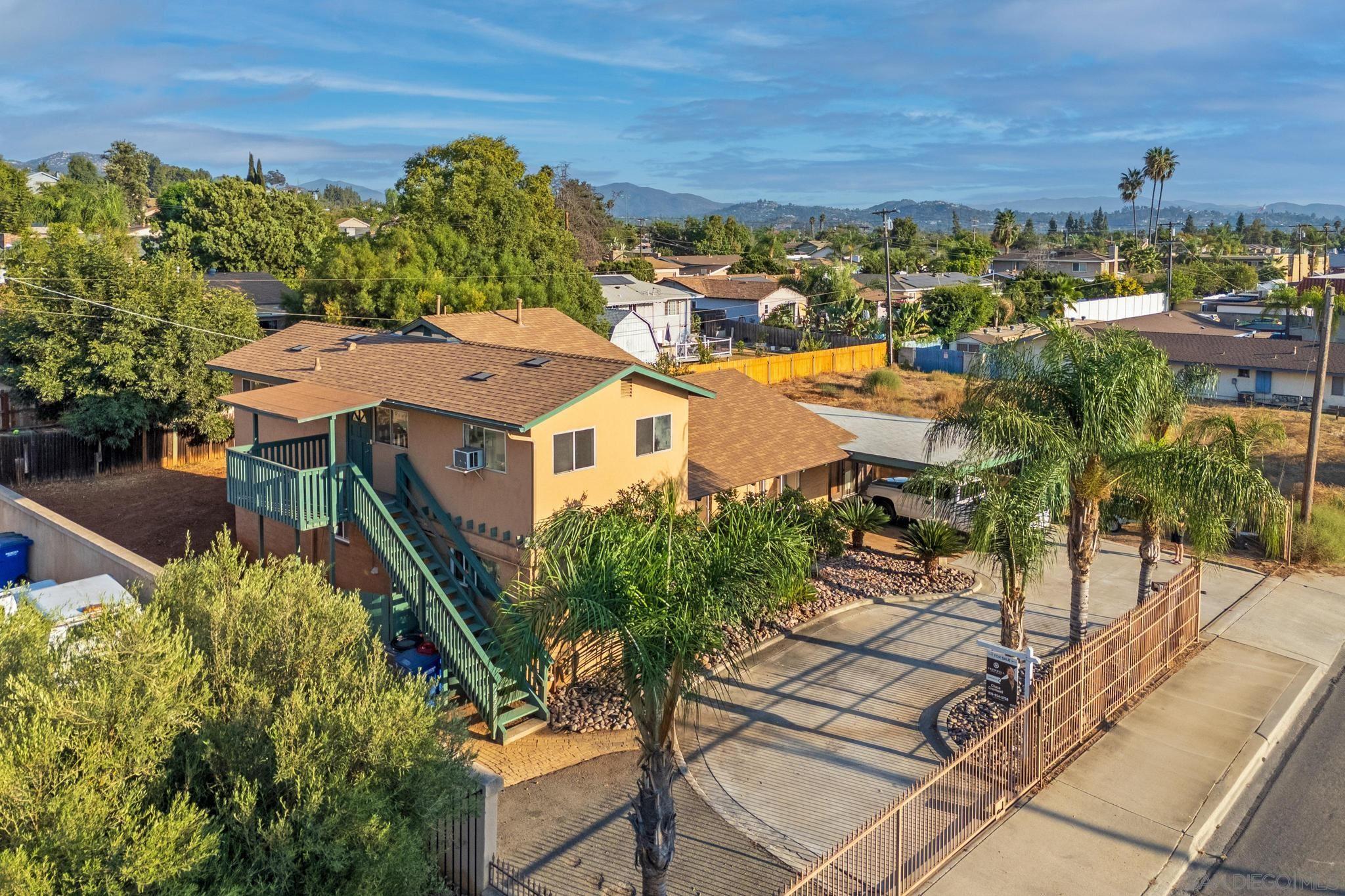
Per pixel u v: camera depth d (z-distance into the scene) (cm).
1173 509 1702
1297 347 5269
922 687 1747
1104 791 1397
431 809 968
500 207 4622
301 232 7569
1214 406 5147
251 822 876
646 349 5878
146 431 3250
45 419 3450
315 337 2622
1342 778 1455
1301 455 3778
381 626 1794
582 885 1188
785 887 1076
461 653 1611
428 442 1948
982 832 1292
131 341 3077
